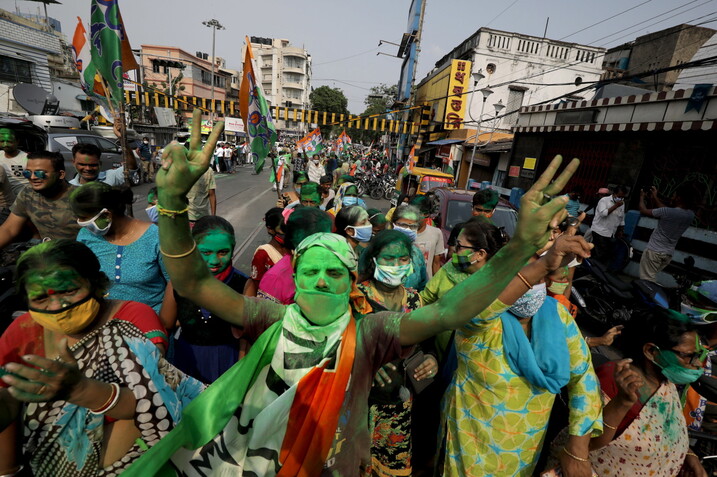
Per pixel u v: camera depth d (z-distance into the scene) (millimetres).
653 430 1548
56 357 1223
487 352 1660
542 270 1217
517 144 11734
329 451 1123
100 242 2119
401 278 1937
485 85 17484
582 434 1570
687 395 2223
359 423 1185
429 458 2547
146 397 1160
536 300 1536
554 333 1584
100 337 1224
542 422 1714
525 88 17625
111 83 3217
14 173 4129
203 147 881
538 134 10617
